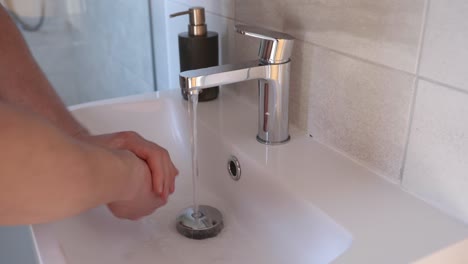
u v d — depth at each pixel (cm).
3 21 58
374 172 56
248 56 74
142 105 78
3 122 29
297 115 67
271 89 61
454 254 44
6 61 56
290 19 64
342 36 56
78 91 147
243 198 63
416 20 47
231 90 82
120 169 40
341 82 58
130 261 56
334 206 50
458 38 43
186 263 56
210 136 69
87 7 133
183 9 91
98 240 58
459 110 45
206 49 75
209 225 60
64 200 32
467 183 46
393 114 52
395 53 50
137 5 109
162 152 54
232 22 77
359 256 43
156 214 65
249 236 60
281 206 56
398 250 43
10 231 110
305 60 63
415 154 50
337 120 60
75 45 141
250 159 60
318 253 50
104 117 76
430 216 48
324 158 60
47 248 46
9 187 29
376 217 48
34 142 30
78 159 33
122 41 122
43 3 137
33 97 56
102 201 38
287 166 58
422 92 48
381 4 50
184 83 54
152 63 111
